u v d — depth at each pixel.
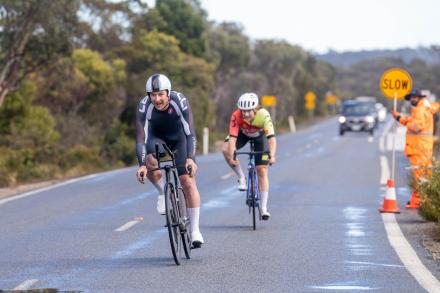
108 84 97.88
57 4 71.94
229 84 149.12
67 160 72.00
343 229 28.20
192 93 101.75
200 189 43.38
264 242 25.14
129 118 100.19
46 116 88.56
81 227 28.66
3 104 85.06
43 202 37.12
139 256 22.56
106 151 82.44
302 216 31.97
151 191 42.34
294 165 62.44
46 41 73.88
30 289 18.00
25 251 23.44
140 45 107.31
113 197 39.34
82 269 20.50
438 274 19.88
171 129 20.92
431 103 35.19
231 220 30.64
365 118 124.19
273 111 161.12
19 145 75.06
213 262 21.50
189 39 134.12
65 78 87.56
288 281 18.94
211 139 104.31
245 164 64.06
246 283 18.67
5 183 49.03
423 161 34.56
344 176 52.47
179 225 20.98
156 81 19.91
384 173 55.06
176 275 19.66
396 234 26.94
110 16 107.19
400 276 19.58
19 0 69.12
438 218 27.55
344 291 17.80
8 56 75.12
